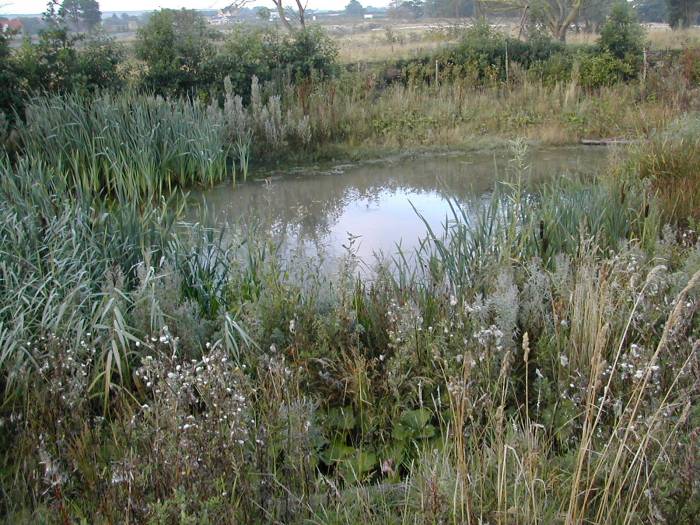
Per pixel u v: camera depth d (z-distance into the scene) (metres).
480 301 4.55
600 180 8.54
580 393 3.78
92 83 12.52
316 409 4.20
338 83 15.27
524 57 18.09
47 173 7.54
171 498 2.96
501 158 12.79
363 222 9.23
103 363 4.41
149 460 3.19
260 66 14.30
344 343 4.65
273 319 4.79
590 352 4.05
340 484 3.64
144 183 10.23
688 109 14.14
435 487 2.83
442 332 4.46
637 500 2.87
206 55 14.08
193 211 9.77
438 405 4.10
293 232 8.77
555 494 3.13
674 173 8.02
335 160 12.96
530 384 4.26
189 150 11.06
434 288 5.41
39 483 3.28
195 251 5.87
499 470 2.80
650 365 2.82
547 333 4.46
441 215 9.45
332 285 5.57
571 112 15.03
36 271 5.02
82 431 3.63
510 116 15.14
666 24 41.47
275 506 3.18
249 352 4.52
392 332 4.43
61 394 3.85
